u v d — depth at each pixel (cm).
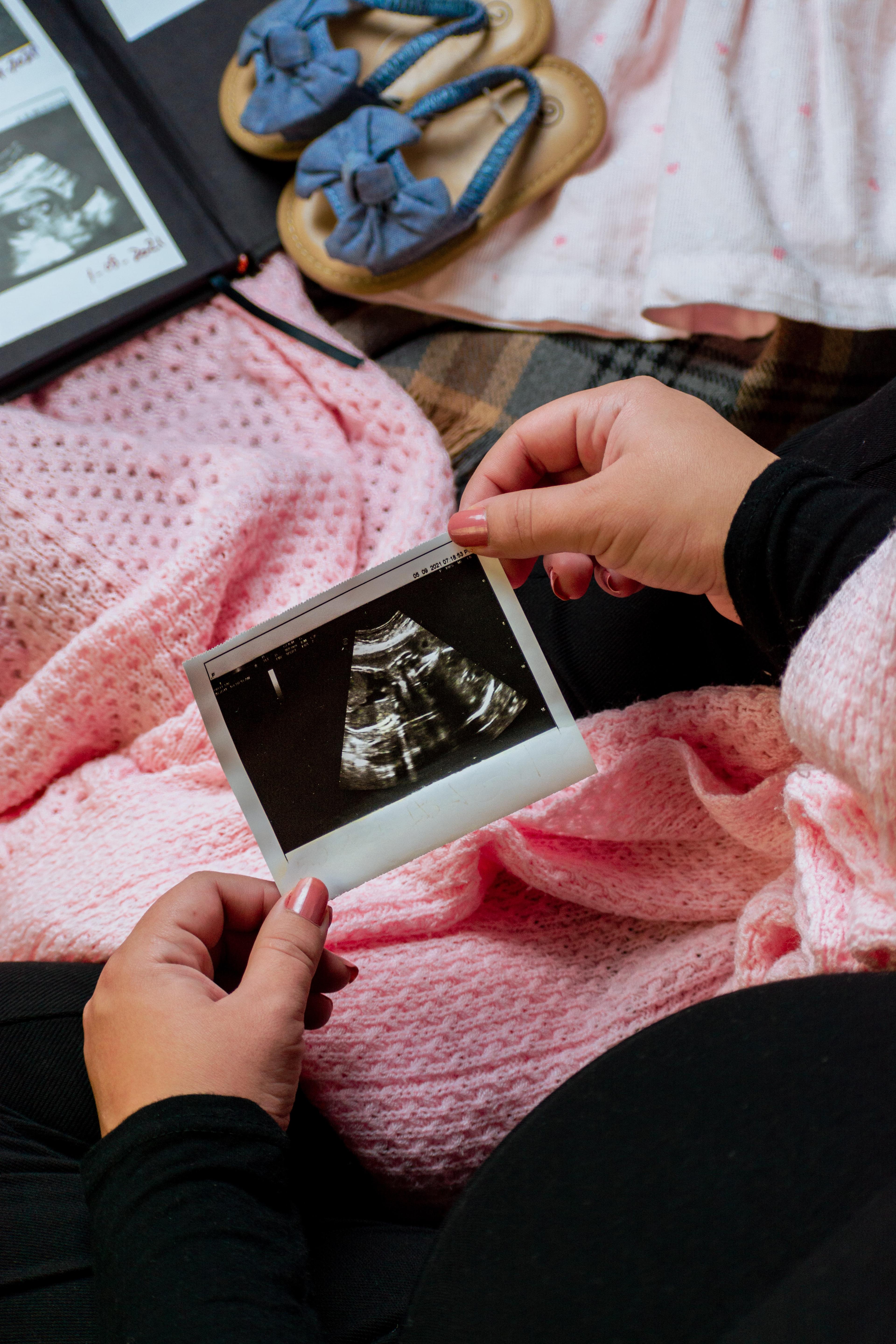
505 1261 32
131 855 69
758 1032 34
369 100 92
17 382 92
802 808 49
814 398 91
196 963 51
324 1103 62
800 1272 28
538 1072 63
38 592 80
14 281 93
